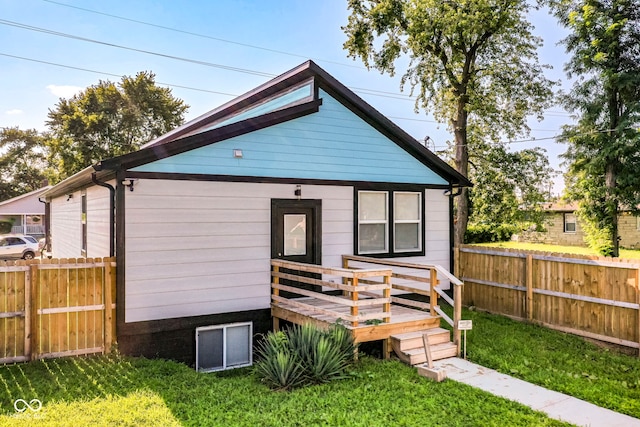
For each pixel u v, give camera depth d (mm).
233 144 7988
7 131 47000
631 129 15211
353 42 19156
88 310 6816
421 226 10438
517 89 18016
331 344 6055
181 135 11977
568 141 17266
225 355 7871
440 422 4570
